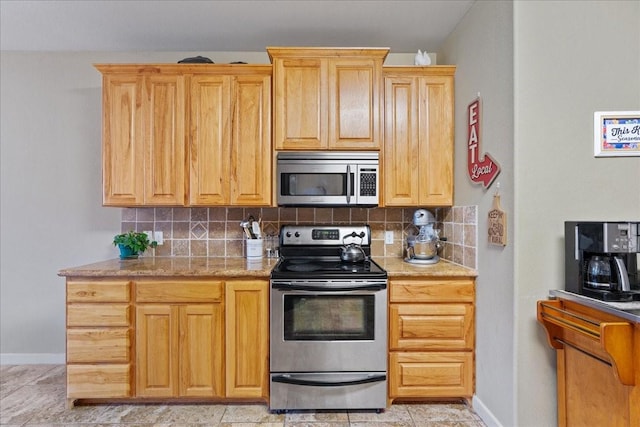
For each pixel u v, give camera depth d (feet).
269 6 7.20
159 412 6.88
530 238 5.64
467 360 6.93
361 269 7.21
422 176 7.94
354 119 7.77
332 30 8.19
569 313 4.90
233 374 6.89
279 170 7.70
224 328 6.93
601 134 5.62
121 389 6.86
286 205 7.84
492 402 6.30
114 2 7.05
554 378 5.65
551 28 5.64
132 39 8.57
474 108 6.98
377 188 7.75
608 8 5.64
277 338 6.79
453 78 7.97
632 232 4.72
